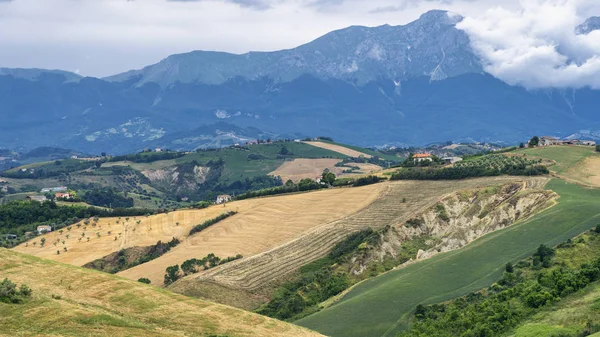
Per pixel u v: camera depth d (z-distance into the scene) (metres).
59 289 102.44
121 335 85.69
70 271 112.69
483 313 113.00
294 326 105.06
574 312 100.12
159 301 104.12
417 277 150.25
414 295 139.12
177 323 96.12
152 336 87.50
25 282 103.12
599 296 103.38
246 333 96.25
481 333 105.06
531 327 98.31
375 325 129.25
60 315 88.00
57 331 83.06
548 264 132.38
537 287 114.12
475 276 142.25
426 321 122.06
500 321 106.94
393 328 125.94
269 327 101.44
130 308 99.12
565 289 109.75
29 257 118.62
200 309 103.81
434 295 136.62
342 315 137.25
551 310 104.62
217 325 97.69
